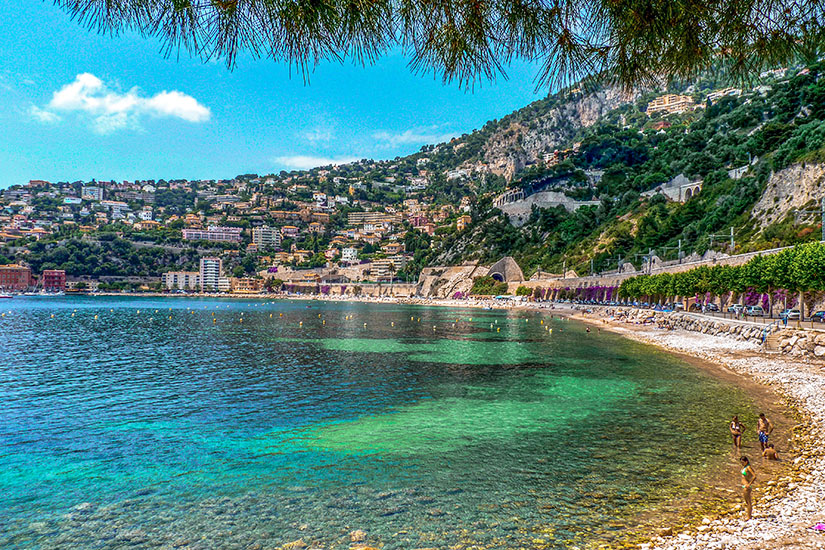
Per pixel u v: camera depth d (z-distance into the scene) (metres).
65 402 36.81
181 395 39.09
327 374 48.38
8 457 25.09
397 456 24.88
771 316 69.81
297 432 29.19
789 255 61.09
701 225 140.88
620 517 17.73
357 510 19.00
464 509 18.84
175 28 4.75
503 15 5.38
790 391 35.72
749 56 5.81
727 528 16.30
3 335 86.62
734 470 21.69
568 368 50.25
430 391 40.06
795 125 137.75
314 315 151.12
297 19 4.92
